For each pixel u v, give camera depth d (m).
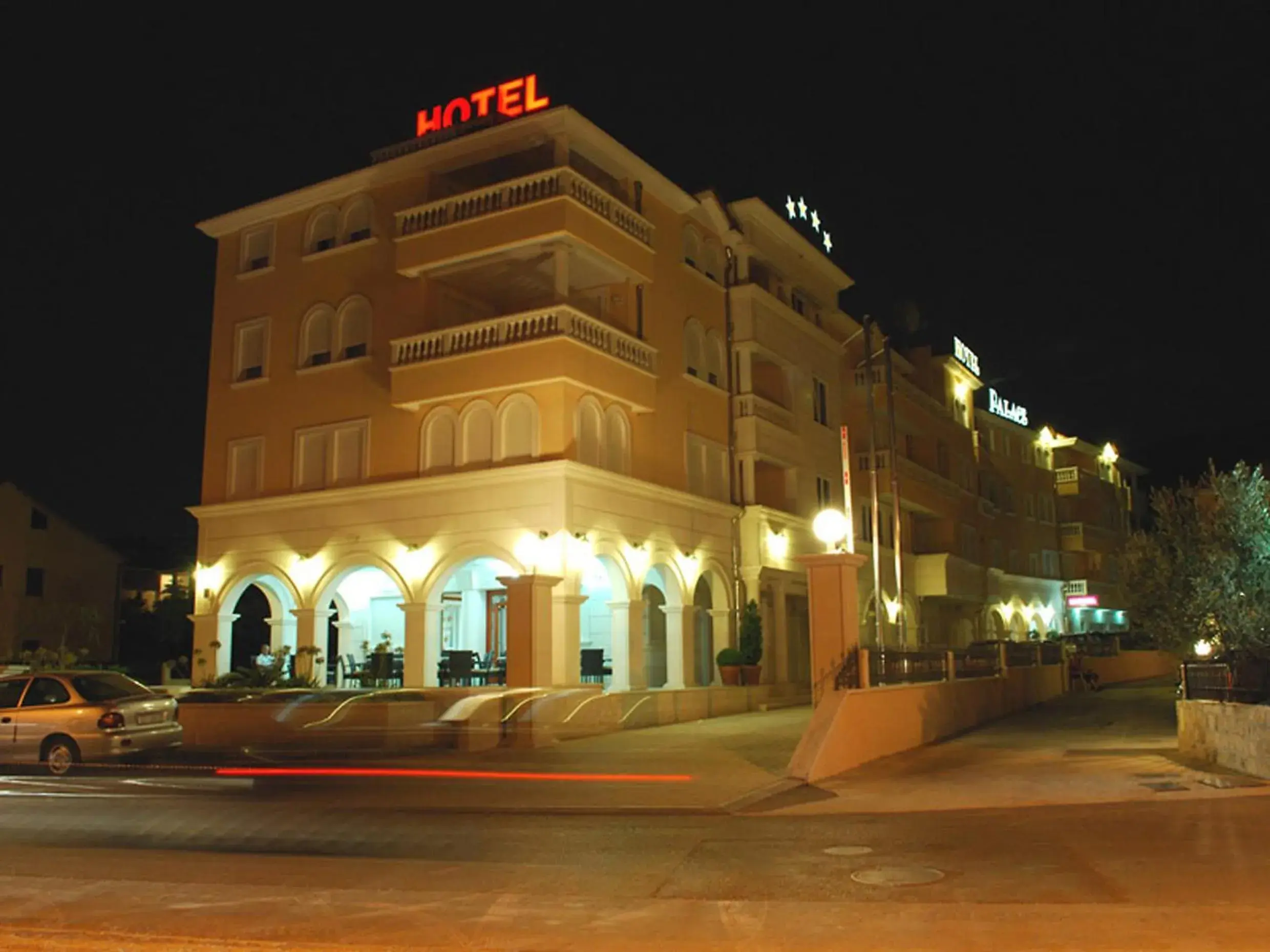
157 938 6.91
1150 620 17.89
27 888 8.34
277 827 11.77
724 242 32.22
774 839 10.59
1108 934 6.56
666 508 27.48
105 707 17.20
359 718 20.55
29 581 44.53
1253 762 13.82
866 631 36.75
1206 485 17.95
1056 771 14.85
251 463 29.03
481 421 25.06
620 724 22.52
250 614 46.41
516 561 23.86
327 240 28.97
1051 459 62.28
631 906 7.63
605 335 25.42
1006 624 51.59
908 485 40.53
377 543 26.06
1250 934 6.48
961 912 7.23
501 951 6.54
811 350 35.41
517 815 12.62
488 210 25.44
